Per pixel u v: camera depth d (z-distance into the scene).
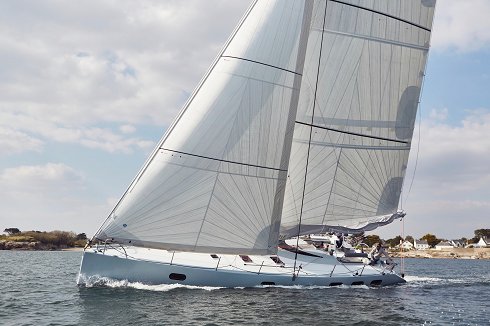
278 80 20.48
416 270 51.59
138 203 18.77
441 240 159.12
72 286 24.44
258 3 20.73
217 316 15.11
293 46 20.81
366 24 24.45
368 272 22.36
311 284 20.50
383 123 25.05
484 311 18.61
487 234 165.38
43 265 45.06
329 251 23.55
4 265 44.62
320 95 23.81
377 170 24.94
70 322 14.53
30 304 18.19
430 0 25.50
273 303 17.25
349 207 24.42
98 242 19.55
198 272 18.70
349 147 24.31
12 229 117.81
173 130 19.31
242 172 19.62
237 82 19.92
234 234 19.48
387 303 19.17
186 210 18.94
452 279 32.91
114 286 18.61
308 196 23.61
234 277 19.06
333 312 16.62
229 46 20.27
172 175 18.95
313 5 23.16
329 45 23.94
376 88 24.81
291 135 20.75
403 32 25.22
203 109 19.52
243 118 19.80
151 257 19.06
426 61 26.02
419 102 26.08
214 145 19.30
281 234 23.12
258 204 19.89
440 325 15.94
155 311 15.48
